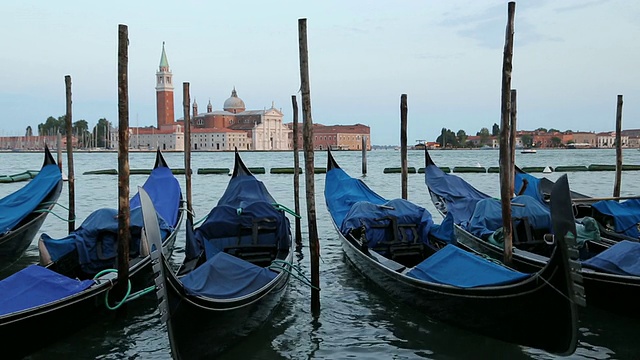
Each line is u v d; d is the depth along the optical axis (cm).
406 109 1536
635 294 738
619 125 1669
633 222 1088
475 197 1362
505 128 901
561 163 5928
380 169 4878
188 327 617
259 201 1060
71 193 1468
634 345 722
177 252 1264
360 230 1054
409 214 1041
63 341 740
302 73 856
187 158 1406
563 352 623
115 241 932
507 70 902
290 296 953
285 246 1020
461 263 765
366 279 1018
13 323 648
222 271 757
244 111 16362
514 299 651
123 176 799
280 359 705
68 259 892
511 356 703
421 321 823
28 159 8031
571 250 571
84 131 13825
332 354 718
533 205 1038
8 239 1079
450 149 14312
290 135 14712
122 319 812
